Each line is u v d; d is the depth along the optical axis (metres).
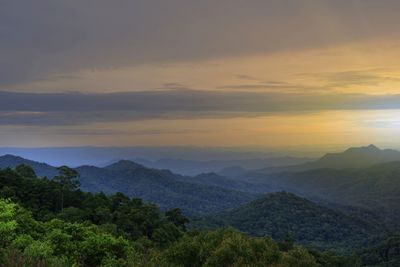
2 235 29.64
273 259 26.52
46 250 28.02
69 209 74.19
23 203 73.50
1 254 18.64
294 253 27.44
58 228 43.12
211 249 27.44
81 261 35.59
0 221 32.69
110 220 73.56
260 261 25.67
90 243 38.47
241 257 25.22
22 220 39.75
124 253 38.12
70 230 43.09
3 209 36.66
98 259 37.38
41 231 41.50
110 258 34.22
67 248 36.75
